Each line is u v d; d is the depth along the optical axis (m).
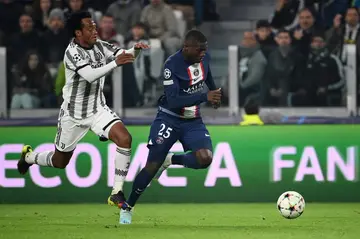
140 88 41.84
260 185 39.62
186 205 38.34
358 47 42.28
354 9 44.09
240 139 39.72
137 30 44.09
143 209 36.16
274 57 41.41
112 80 41.72
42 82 42.47
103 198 39.59
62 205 38.72
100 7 48.88
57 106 42.47
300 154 39.59
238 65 41.50
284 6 47.38
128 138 27.69
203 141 28.30
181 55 27.73
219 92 26.67
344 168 39.56
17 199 39.72
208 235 24.81
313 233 25.47
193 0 50.53
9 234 25.52
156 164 28.47
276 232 25.80
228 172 39.62
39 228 27.44
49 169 39.69
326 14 46.44
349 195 39.50
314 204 38.50
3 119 41.47
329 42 42.12
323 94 41.66
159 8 46.56
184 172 39.72
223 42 50.50
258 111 39.81
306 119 41.53
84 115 28.42
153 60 41.84
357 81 41.59
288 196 29.12
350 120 41.31
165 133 28.39
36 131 39.72
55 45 43.28
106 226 27.78
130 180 39.41
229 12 51.50
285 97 41.62
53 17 44.19
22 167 31.69
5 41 43.03
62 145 29.30
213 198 39.62
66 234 25.30
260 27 43.69
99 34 45.97
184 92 27.98
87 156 39.66
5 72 42.19
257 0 52.53
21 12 46.25
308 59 41.62
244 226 27.97
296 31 43.53
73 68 27.28
